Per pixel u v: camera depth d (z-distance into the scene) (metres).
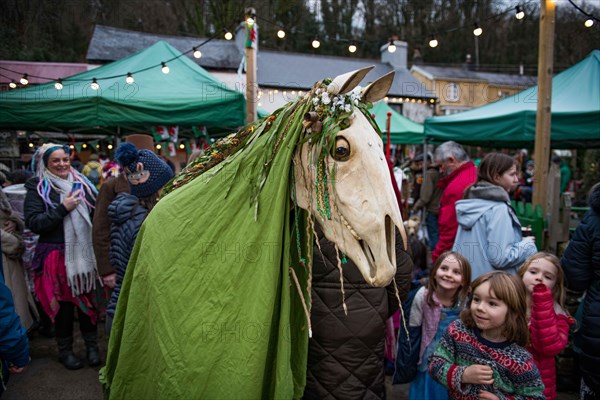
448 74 18.42
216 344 1.13
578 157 10.73
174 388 1.15
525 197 8.24
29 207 2.91
